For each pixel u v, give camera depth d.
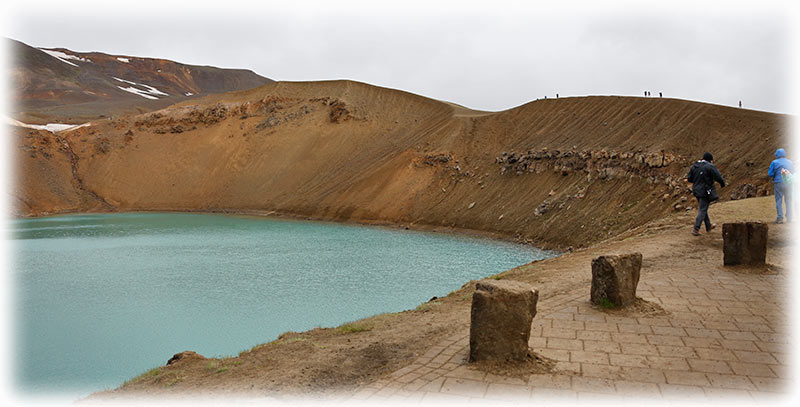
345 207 67.44
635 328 7.07
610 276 7.90
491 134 68.25
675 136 44.16
